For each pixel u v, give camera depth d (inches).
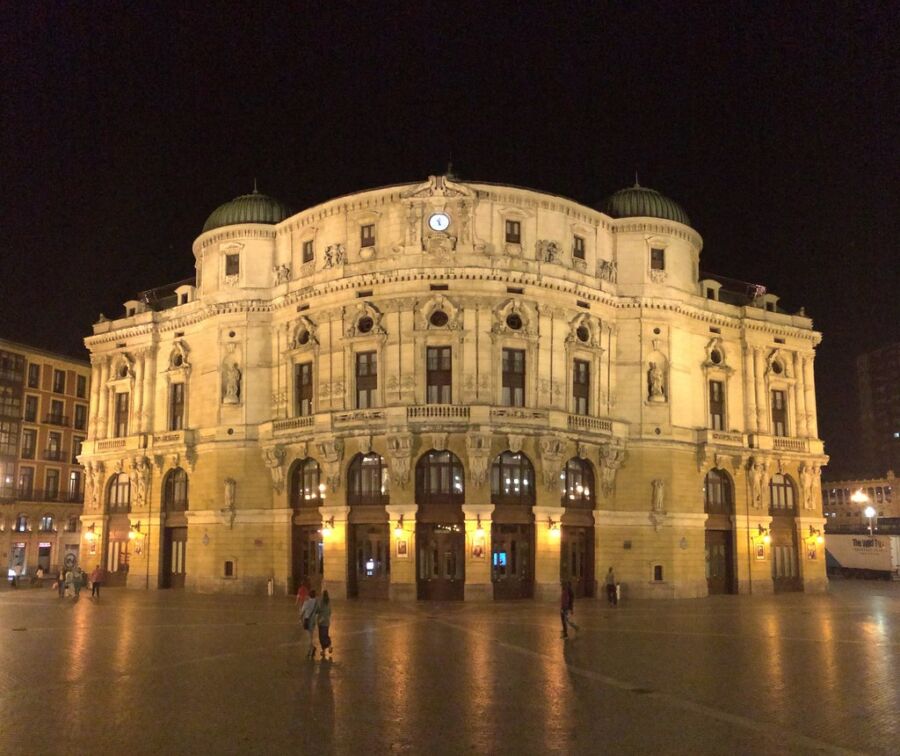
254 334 2399.1
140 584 2518.5
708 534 2453.2
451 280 2135.8
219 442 2358.5
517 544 2098.9
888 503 5295.3
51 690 890.7
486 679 951.0
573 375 2255.2
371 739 678.5
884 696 859.4
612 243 2423.7
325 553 2145.7
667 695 862.5
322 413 2159.2
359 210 2247.8
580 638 1337.4
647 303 2370.8
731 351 2578.7
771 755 637.3
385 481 2108.8
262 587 2269.9
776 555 2586.1
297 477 2288.4
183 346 2554.1
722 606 2007.9
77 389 3705.7
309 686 908.0
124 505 2655.0
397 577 2038.6
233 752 642.8
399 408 2053.4
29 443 3442.4
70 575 2182.6
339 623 1549.0
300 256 2363.4
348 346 2183.8
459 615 1699.1
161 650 1190.3
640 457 2317.9
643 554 2272.4
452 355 2123.5
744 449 2495.1
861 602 2155.5
